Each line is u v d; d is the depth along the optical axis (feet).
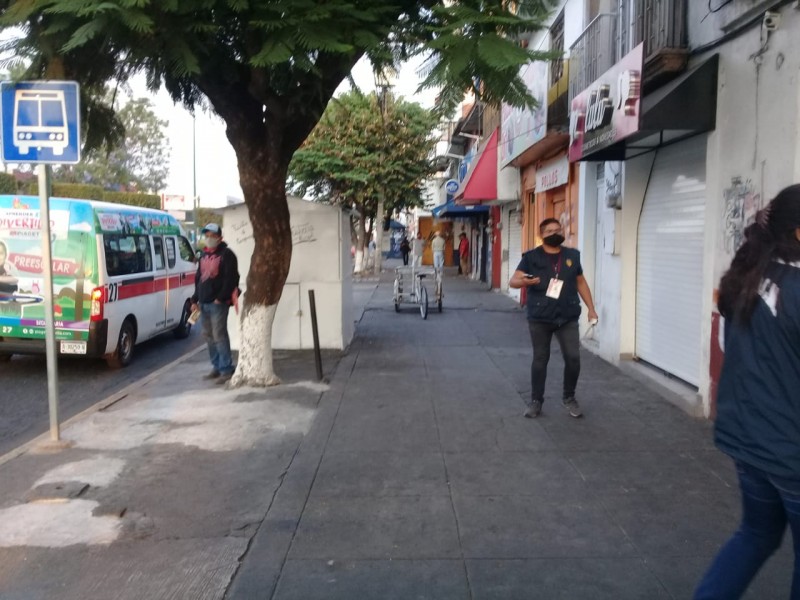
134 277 39.01
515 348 39.83
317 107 27.14
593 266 40.83
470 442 22.74
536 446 22.27
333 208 37.99
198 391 29.66
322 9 19.90
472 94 21.04
